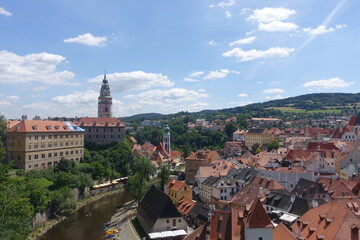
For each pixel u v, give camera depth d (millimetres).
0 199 95000
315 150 195750
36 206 126312
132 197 181875
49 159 189875
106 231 121812
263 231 77000
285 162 185875
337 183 127938
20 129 173750
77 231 124750
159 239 109188
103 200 175000
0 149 139875
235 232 81812
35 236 117125
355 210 93000
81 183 171625
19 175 161625
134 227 128500
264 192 125625
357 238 71125
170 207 116188
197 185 182125
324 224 78250
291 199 111125
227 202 135750
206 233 85188
